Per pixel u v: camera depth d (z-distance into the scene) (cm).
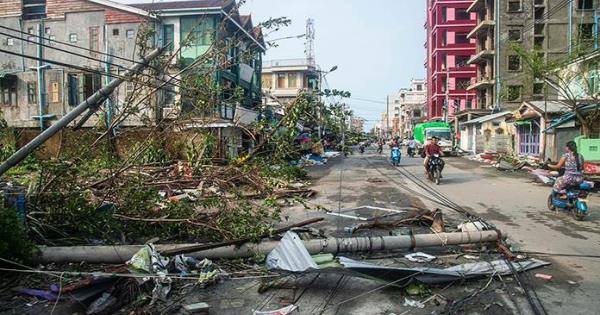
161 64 907
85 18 2508
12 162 618
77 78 2520
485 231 660
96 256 580
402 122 10862
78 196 698
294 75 5475
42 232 684
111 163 778
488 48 4284
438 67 6028
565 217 935
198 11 2288
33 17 2617
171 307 469
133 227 726
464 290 509
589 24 3919
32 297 493
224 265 594
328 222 894
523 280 536
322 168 2373
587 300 474
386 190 1415
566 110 2353
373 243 621
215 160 869
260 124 822
